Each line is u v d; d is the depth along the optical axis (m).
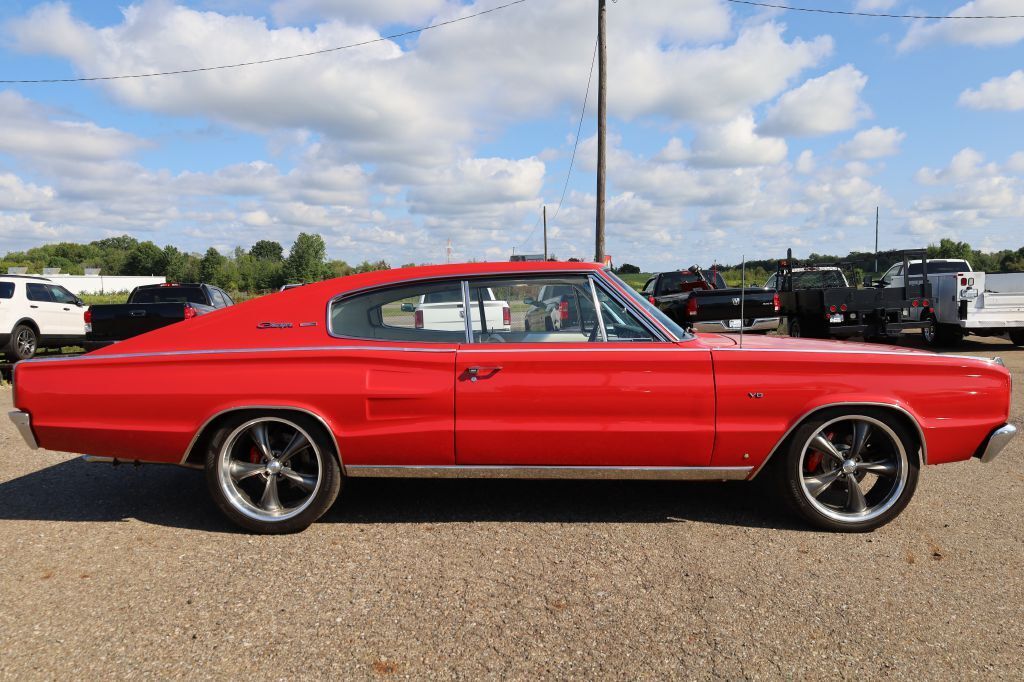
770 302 12.38
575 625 2.72
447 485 4.59
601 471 3.67
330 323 3.76
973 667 2.41
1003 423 3.67
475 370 3.60
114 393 3.67
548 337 3.80
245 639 2.62
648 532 3.71
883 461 3.73
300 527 3.70
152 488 4.57
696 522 3.86
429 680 2.35
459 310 3.79
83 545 3.56
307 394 3.59
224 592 3.01
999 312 12.48
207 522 3.90
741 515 3.97
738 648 2.54
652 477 3.68
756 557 3.36
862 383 3.59
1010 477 4.75
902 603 2.88
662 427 3.58
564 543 3.56
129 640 2.61
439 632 2.67
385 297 3.80
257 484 4.04
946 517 3.94
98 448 3.74
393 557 3.39
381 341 3.71
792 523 3.83
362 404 3.59
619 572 3.20
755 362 3.57
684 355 3.59
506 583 3.09
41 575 3.19
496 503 4.20
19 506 4.20
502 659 2.47
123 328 11.21
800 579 3.12
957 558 3.35
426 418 3.62
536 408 3.58
